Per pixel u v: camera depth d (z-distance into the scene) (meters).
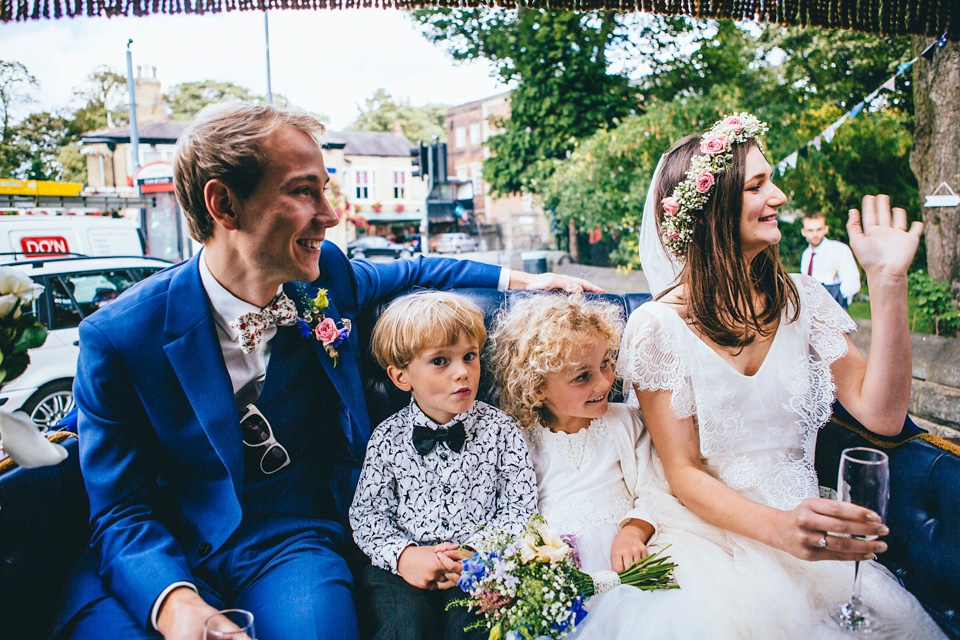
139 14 1.56
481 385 2.05
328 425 1.88
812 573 1.60
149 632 1.38
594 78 10.88
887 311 1.61
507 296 2.16
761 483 1.72
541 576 1.49
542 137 11.64
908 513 1.70
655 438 1.79
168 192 12.23
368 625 1.59
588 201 9.84
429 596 1.67
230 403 1.62
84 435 1.57
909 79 6.61
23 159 26.31
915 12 1.98
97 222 6.85
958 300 4.87
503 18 10.96
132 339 1.56
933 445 1.69
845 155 7.45
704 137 1.77
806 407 1.74
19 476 1.49
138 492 1.60
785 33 8.80
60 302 5.00
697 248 1.76
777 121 8.46
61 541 1.61
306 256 1.59
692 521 1.73
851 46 8.40
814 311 1.80
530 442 1.97
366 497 1.81
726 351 1.77
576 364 1.76
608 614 1.48
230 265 1.59
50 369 4.83
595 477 1.87
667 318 1.75
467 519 1.81
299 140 1.51
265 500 1.73
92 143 30.52
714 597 1.51
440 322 1.71
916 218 6.79
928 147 4.99
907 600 1.49
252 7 1.63
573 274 11.07
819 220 5.67
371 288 2.08
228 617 1.14
